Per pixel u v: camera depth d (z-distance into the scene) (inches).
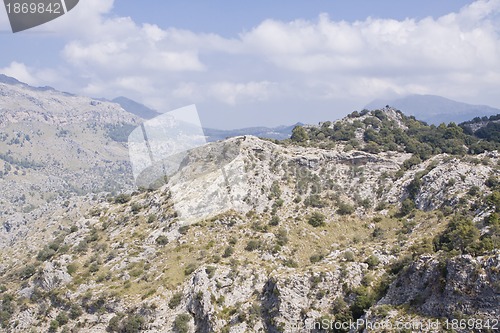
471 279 2487.7
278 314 3243.1
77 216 6491.1
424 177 4640.8
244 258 3863.2
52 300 3959.2
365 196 4813.0
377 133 6122.1
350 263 3432.6
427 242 3474.4
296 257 3971.5
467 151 5689.0
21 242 6318.9
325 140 5989.2
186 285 3661.4
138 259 4163.4
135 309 3602.4
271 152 5137.8
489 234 3093.0
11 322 3919.8
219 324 3341.5
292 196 4746.6
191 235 4188.0
